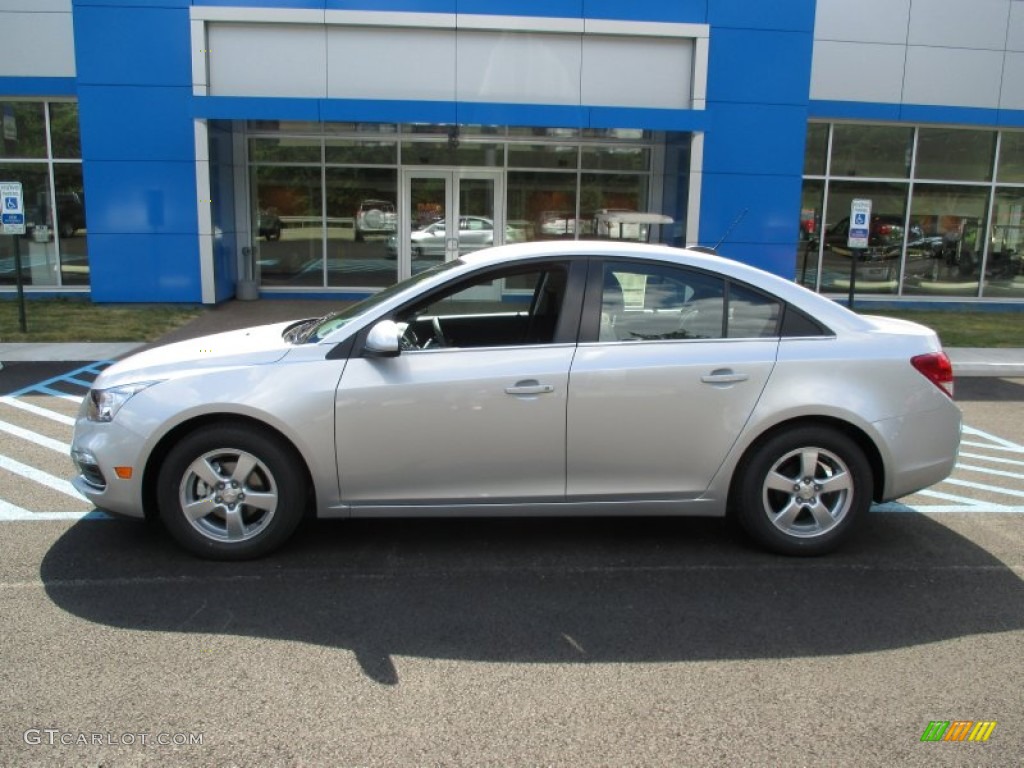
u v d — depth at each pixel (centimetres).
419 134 1534
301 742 301
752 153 1426
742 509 468
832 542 471
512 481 453
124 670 346
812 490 468
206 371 442
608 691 338
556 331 455
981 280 1759
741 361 453
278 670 349
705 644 378
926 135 1689
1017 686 347
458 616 400
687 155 1416
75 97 1493
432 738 305
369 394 437
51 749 294
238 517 450
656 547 490
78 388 892
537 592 427
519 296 482
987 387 1034
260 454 442
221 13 1306
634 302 460
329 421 437
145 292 1404
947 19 1611
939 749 304
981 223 1738
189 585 427
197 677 342
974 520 546
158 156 1365
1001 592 436
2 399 840
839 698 336
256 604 408
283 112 1284
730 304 464
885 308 1697
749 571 457
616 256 465
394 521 524
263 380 438
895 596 430
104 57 1332
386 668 352
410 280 511
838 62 1605
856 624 399
